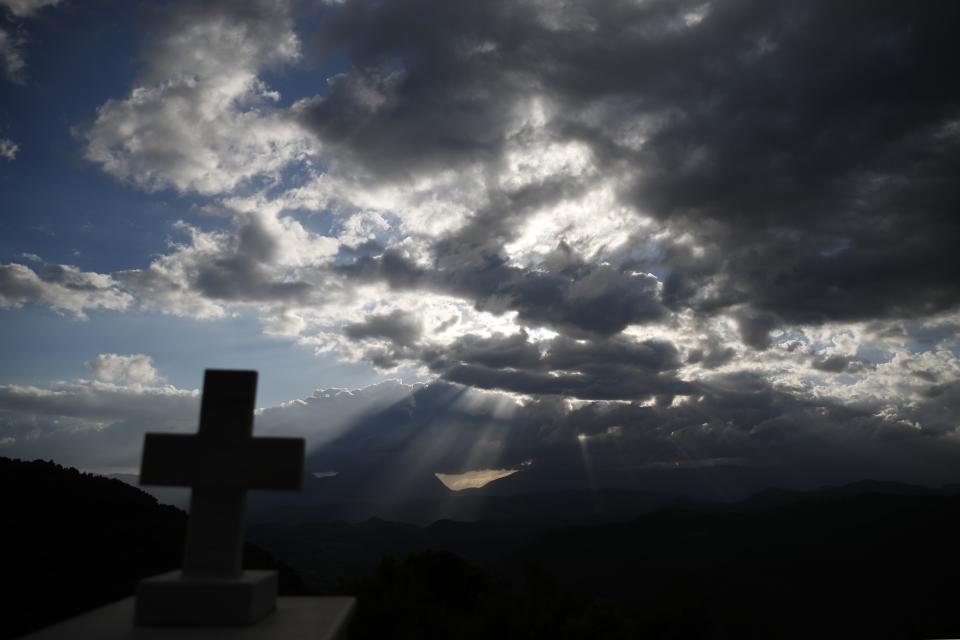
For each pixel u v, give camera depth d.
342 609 9.20
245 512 8.93
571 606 17.23
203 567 8.42
